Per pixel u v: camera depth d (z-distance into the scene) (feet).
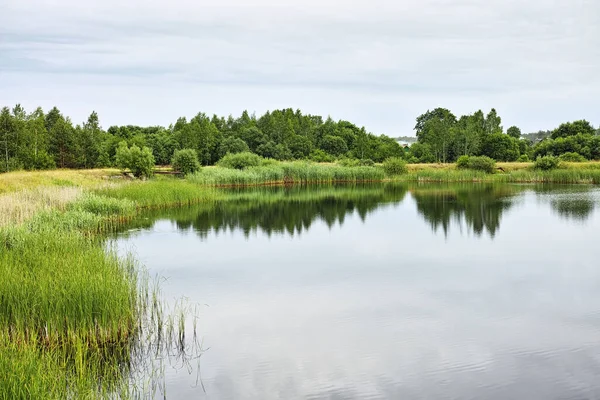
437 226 96.68
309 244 79.51
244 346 39.09
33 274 40.83
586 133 314.96
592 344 39.75
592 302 50.01
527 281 57.62
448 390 32.76
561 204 126.62
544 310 47.75
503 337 41.27
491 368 35.78
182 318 40.32
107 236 82.89
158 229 91.30
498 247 76.69
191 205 126.31
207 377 34.09
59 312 35.81
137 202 113.50
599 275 59.93
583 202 130.21
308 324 44.01
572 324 44.06
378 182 212.64
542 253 72.13
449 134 307.37
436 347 39.37
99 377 31.86
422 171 226.17
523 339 40.83
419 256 70.74
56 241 53.93
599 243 79.00
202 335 41.04
